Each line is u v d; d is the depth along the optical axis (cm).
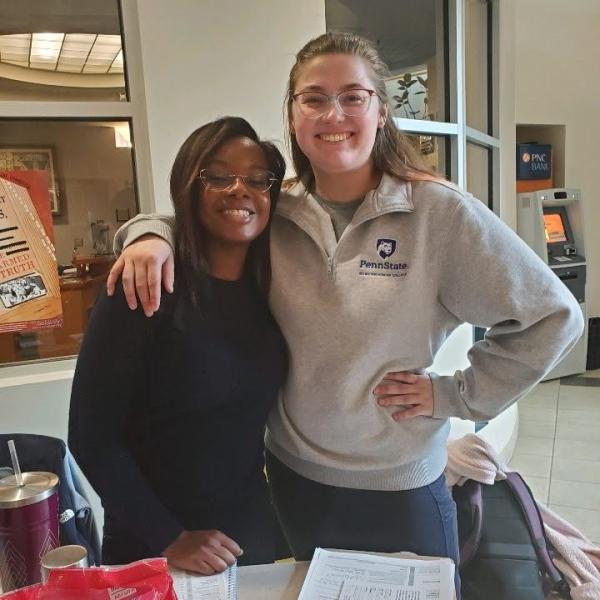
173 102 215
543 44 517
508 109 425
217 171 113
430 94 319
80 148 217
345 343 117
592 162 557
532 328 119
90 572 82
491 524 201
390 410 123
